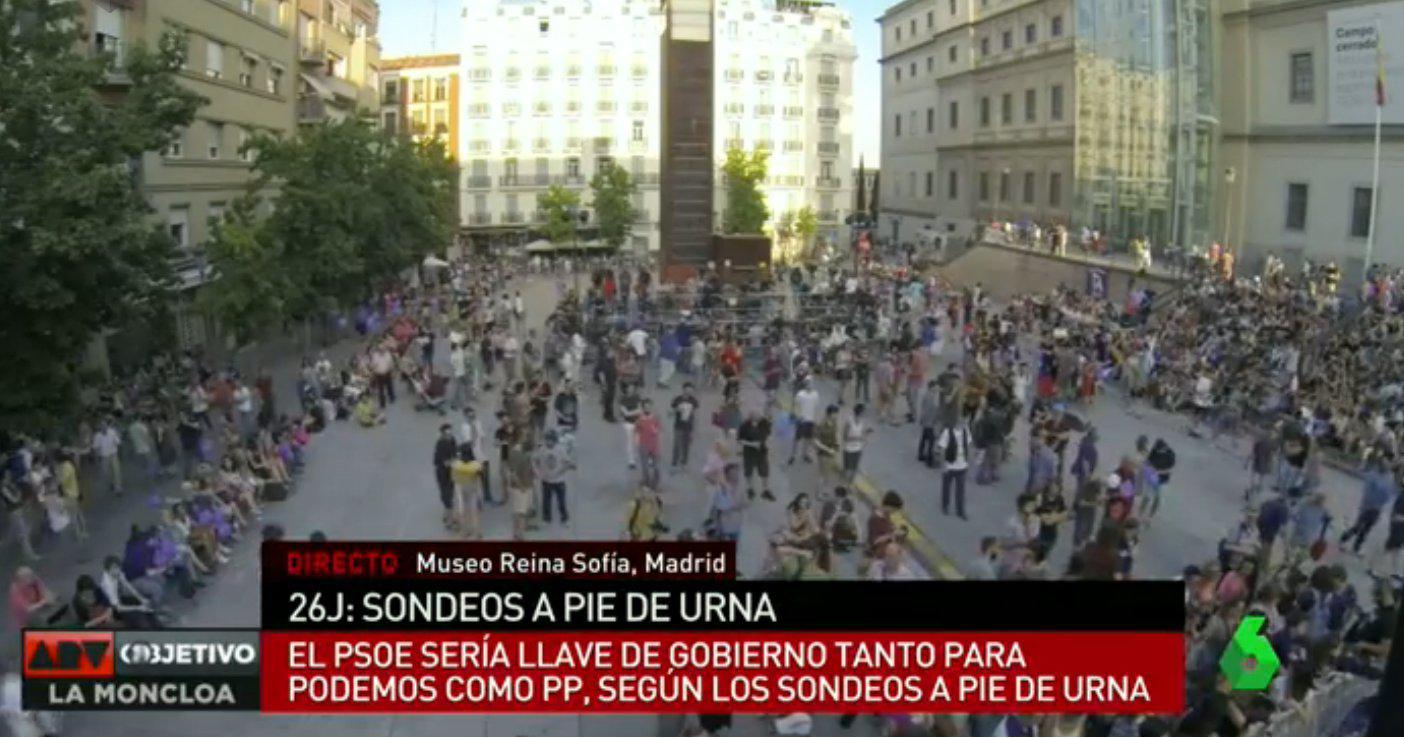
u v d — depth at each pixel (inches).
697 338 1144.8
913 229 3336.6
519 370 1200.8
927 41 3164.4
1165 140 1926.7
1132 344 1136.8
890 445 909.8
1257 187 1913.1
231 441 791.7
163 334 1084.5
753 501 752.3
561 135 3649.1
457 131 3678.6
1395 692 199.8
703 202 1606.8
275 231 1218.0
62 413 698.2
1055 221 2415.1
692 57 1590.8
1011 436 866.1
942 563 634.2
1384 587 465.7
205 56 1473.9
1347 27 1678.2
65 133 675.4
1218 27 1929.1
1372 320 1177.4
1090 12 2123.5
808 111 3870.6
